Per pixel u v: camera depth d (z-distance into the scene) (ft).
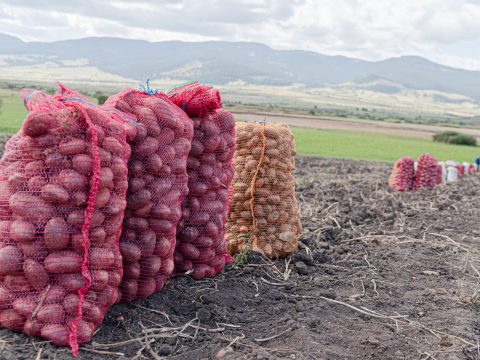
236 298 6.64
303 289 7.27
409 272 8.42
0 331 4.81
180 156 6.01
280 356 5.27
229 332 5.76
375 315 6.53
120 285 5.75
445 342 5.93
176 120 5.90
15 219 4.78
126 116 5.61
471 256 9.49
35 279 4.73
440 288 7.75
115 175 5.07
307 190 15.38
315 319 6.15
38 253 4.75
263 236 8.13
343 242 9.93
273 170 8.02
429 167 16.96
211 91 6.60
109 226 5.09
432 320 6.55
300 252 8.55
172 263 6.18
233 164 8.02
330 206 12.80
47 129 4.74
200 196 6.76
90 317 4.96
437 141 59.82
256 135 7.98
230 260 7.61
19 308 4.72
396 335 6.01
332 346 5.62
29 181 4.75
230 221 8.09
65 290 4.81
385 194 15.55
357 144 41.91
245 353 5.24
